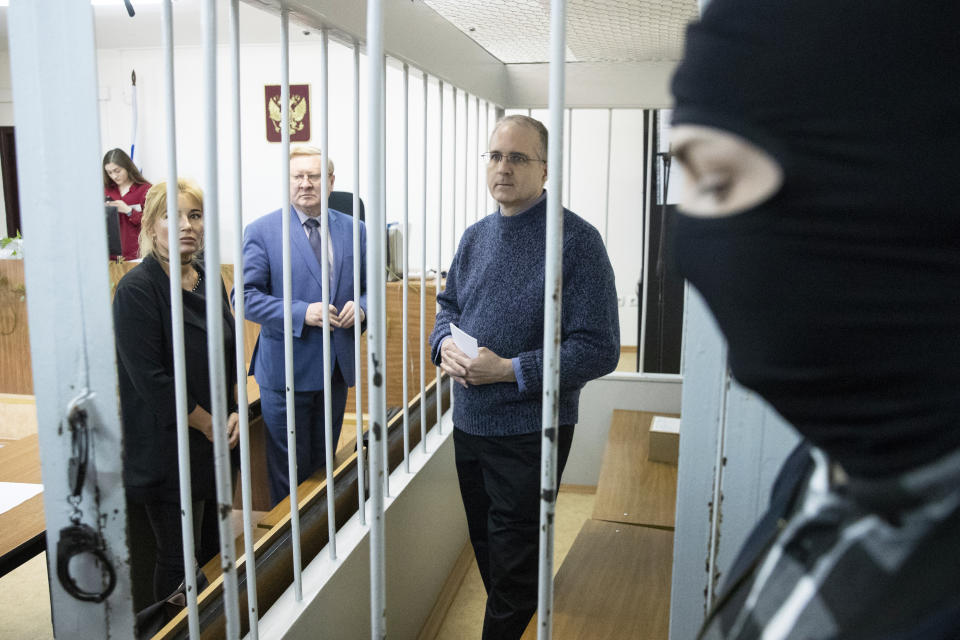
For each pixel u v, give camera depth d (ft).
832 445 1.09
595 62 8.70
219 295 3.05
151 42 19.11
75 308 3.05
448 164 14.43
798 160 0.95
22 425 12.19
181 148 20.11
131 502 6.04
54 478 3.16
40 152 2.96
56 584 3.24
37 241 3.02
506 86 8.68
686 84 1.07
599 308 5.08
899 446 1.01
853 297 0.96
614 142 19.36
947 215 0.89
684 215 1.14
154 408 5.80
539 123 5.28
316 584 4.62
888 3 0.88
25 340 12.32
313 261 7.70
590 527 6.56
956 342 0.92
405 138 5.91
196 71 19.66
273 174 19.77
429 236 16.60
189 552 3.43
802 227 0.97
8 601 8.08
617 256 19.81
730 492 2.82
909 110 0.89
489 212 8.98
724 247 1.05
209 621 4.14
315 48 19.02
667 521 6.62
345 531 5.39
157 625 5.72
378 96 2.53
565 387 5.22
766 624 1.22
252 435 9.14
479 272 5.48
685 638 3.01
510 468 5.31
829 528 1.21
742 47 0.99
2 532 5.31
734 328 1.11
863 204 0.92
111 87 20.03
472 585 7.92
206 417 6.19
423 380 6.82
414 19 5.59
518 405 5.21
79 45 2.87
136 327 5.71
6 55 21.83
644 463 8.05
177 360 3.28
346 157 19.20
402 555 6.11
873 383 1.00
